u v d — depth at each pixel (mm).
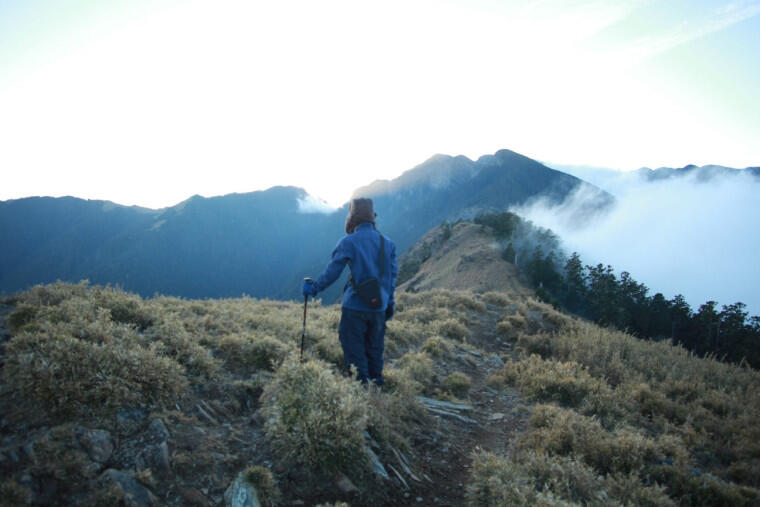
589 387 7000
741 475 4922
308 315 9609
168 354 4980
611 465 4688
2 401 3562
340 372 5906
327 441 3752
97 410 3672
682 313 81562
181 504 3168
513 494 3643
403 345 8961
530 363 8594
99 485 3066
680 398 7258
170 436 3727
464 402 6672
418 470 4391
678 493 4426
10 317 4887
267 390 4527
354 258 5164
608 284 90438
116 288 7148
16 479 2918
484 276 98938
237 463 3707
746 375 9195
